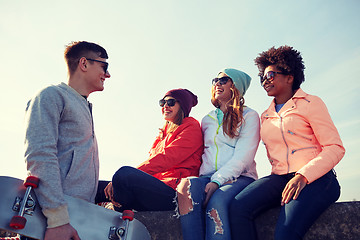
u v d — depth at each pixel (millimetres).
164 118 3906
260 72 3504
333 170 2756
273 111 3154
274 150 3023
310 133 2936
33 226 2000
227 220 2631
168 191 2961
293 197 2512
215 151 3402
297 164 2816
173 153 3389
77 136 2484
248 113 3494
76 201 2219
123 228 2314
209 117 3705
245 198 2645
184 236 2709
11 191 2004
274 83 3287
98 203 3277
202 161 3553
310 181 2531
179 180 3211
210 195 2896
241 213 2580
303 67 3357
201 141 3598
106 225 2297
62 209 2070
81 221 2197
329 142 2762
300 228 2402
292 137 2932
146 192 2904
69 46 2918
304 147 2867
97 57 2906
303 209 2439
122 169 2918
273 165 3018
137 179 2881
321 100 2990
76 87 2812
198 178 3006
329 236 2500
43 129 2211
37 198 2059
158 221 2840
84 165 2480
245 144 3277
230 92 3691
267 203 2693
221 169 3061
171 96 3943
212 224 2648
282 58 3293
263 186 2729
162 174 3420
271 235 2625
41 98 2320
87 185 2473
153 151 3930
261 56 3465
